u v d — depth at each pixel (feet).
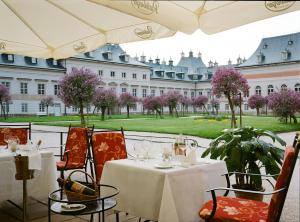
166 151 12.76
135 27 12.62
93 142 15.53
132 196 11.71
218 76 75.82
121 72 213.87
